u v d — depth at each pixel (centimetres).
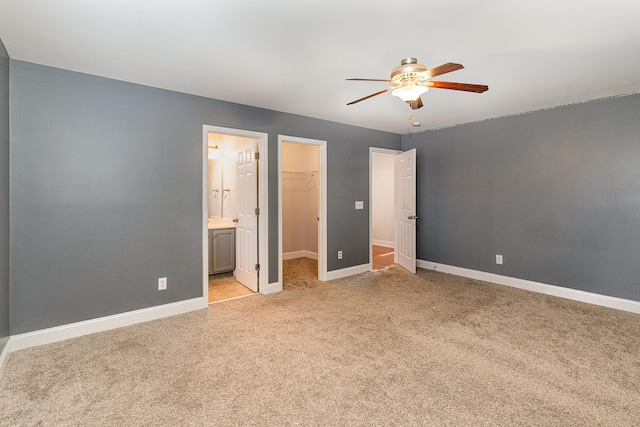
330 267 457
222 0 172
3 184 232
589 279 362
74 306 275
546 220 392
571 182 371
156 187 313
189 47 228
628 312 332
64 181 269
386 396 195
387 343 263
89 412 180
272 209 397
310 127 426
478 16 189
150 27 201
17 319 251
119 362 233
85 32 207
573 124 368
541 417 177
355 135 480
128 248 300
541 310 338
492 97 344
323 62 254
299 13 185
